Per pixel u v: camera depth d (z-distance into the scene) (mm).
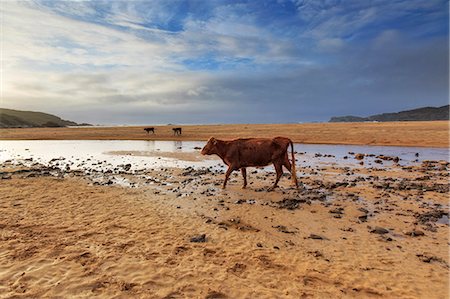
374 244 6887
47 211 9094
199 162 20312
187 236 7270
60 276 5293
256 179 14258
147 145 33688
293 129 46375
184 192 11719
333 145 30109
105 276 5332
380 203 10086
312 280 5352
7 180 13688
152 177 14883
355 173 15555
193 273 5504
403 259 6164
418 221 8352
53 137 47062
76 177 14812
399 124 48281
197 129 58031
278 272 5613
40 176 14922
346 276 5488
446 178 13945
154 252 6348
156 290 4949
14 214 8727
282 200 10461
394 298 4824
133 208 9531
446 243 6934
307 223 8242
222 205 9914
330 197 10891
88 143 37188
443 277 5461
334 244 6895
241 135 40375
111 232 7457
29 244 6613
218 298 4777
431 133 32531
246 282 5250
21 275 5285
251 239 7137
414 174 15070
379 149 26188
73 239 6961
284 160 12219
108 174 15695
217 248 6609
